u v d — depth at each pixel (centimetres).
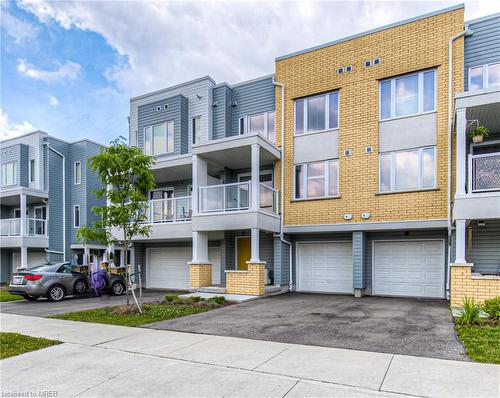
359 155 1277
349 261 1342
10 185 2303
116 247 1805
